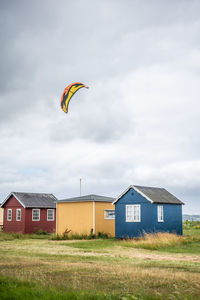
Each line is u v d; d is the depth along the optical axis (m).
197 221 55.38
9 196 41.44
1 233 33.12
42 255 16.66
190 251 19.33
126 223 28.98
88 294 7.26
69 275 9.90
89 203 32.38
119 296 7.27
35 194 42.56
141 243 22.14
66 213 33.91
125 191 29.39
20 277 8.95
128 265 12.82
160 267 12.36
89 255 16.98
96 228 31.88
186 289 7.98
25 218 39.50
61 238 29.86
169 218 29.11
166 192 31.09
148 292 7.64
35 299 7.07
